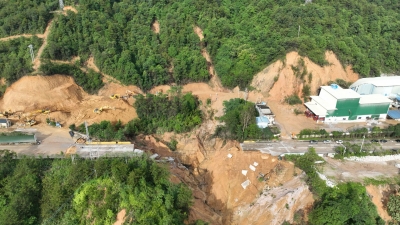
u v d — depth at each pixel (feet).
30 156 182.80
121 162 159.84
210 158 232.53
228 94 299.99
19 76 269.23
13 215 140.87
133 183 148.77
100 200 149.59
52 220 147.64
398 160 219.61
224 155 224.12
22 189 152.66
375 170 206.69
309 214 173.27
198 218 167.84
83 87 289.33
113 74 296.10
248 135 240.12
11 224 139.13
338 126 262.88
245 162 212.84
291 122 267.59
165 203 148.05
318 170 202.80
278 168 206.90
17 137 207.00
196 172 219.20
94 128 223.10
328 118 268.82
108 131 213.66
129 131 237.86
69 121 247.09
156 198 148.25
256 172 207.00
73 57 299.38
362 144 226.17
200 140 248.11
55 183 160.56
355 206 164.96
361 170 206.18
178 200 155.84
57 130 232.12
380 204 186.91
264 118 258.57
